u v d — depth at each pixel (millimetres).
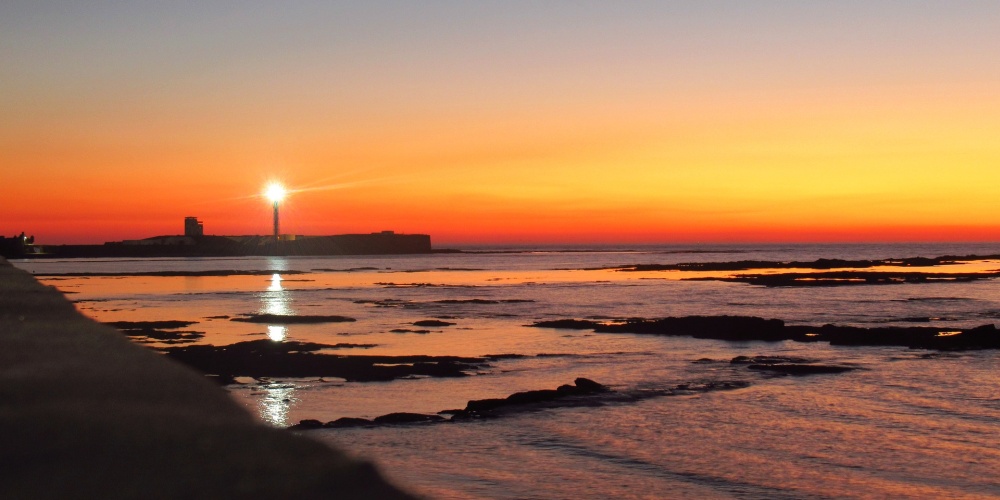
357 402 33875
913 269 168750
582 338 56469
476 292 110062
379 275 162125
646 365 42844
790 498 20562
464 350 50406
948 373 38938
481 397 35094
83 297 98875
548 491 20953
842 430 27375
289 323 67438
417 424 28359
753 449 25125
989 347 47938
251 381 38125
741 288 114688
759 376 38438
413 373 40250
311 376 39406
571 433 27156
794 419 29094
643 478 22172
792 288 113000
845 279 126625
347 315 76062
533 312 79375
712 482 21812
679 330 58000
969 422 28422
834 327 54969
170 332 59719
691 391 34281
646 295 102688
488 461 23859
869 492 20953
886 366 41125
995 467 23125
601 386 34344
